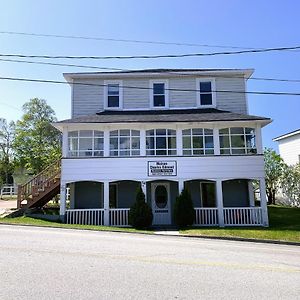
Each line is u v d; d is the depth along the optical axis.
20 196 20.78
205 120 19.58
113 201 21.27
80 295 5.52
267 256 10.01
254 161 19.44
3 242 10.61
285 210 25.28
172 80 23.30
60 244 10.59
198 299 5.49
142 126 19.97
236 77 23.20
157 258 8.88
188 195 19.14
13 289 5.74
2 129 56.84
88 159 19.41
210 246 11.94
